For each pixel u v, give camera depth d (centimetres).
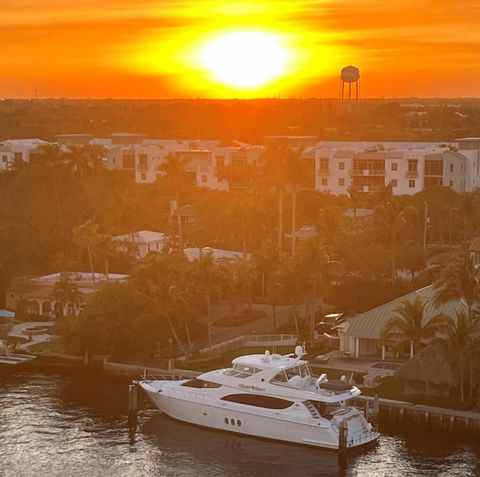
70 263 15525
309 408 8844
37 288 13925
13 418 9644
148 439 9100
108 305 11469
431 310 10881
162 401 9575
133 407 9444
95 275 14638
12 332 12706
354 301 13050
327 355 11169
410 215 16988
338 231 15775
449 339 9406
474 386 9462
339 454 8488
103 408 9938
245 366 9238
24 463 8525
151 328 11625
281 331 12294
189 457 8694
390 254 14488
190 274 11594
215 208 18312
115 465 8519
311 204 19312
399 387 9925
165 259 12444
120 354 11400
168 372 10775
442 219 17712
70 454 8738
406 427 9200
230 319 12950
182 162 18162
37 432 9250
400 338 10325
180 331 11975
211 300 13500
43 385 10738
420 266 14575
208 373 9506
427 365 9556
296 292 11844
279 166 16038
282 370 9081
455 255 14288
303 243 12538
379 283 13188
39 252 16688
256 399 9106
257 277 14112
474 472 8194
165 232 17875
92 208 19262
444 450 8675
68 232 17750
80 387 10675
